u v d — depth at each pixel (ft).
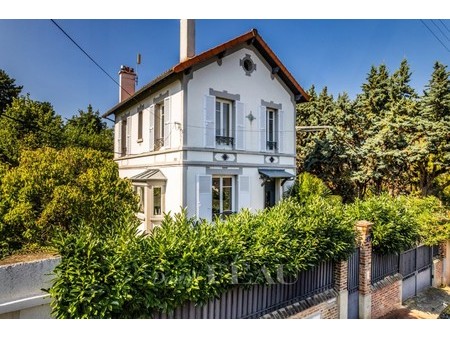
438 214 34.01
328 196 44.62
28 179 18.74
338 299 21.47
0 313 10.90
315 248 19.04
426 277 32.83
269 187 42.88
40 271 11.98
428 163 54.49
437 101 53.62
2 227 17.21
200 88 34.96
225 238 15.76
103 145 71.36
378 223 25.12
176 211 34.19
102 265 11.91
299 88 44.55
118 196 21.47
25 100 58.85
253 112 40.04
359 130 59.21
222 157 36.83
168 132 36.19
